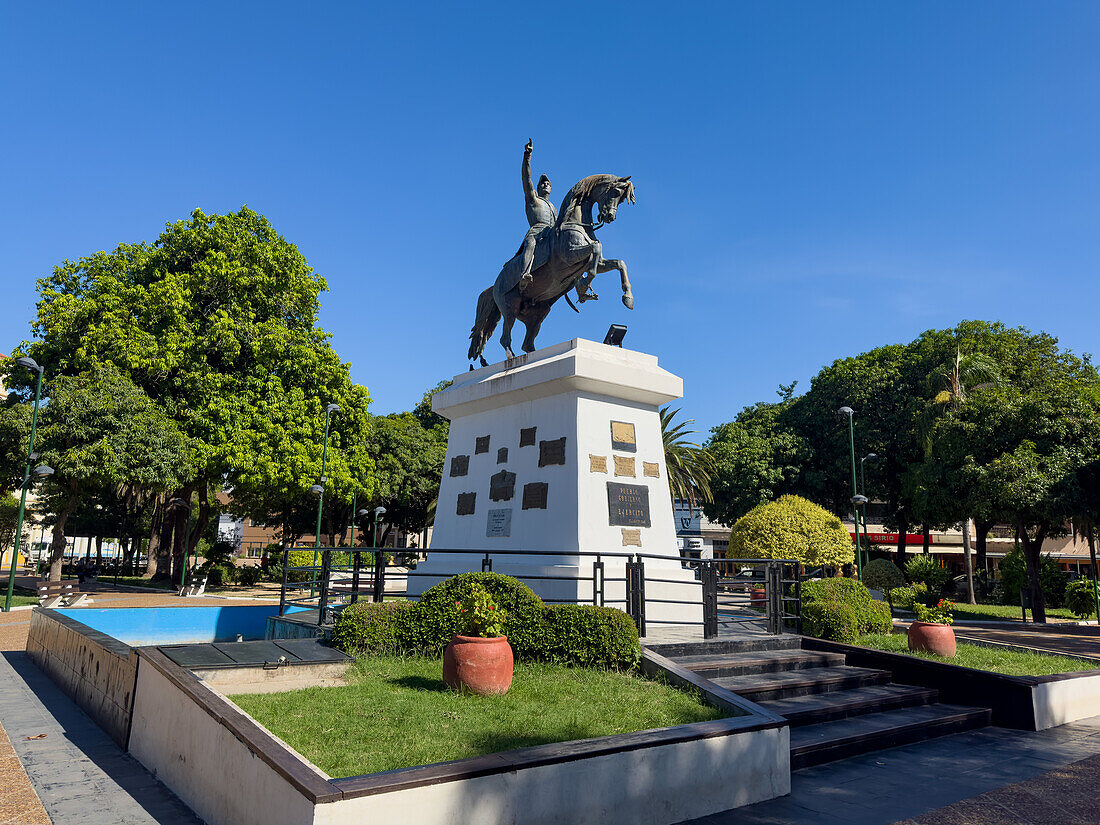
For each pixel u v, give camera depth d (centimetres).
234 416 2867
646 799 549
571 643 861
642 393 1229
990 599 3712
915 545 5462
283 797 445
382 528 5338
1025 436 2794
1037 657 1213
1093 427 2650
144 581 3859
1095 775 721
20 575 4481
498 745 556
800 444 4362
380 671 820
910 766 747
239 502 3800
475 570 1216
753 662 959
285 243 3275
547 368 1188
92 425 2536
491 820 472
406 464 4372
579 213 1294
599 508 1135
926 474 3177
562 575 1082
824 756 754
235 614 1645
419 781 447
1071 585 2906
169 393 2869
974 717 946
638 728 614
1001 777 711
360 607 931
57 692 1041
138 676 748
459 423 1434
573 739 576
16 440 2556
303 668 795
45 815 552
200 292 3006
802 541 2711
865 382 4156
